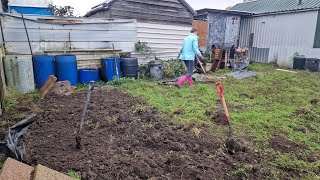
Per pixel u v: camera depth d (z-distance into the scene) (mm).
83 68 8102
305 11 12164
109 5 9055
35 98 5766
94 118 4266
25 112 4594
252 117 4582
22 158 2719
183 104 5352
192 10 11039
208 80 8414
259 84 7887
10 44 7273
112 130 3783
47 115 4465
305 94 6551
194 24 13078
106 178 2523
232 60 11812
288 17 12945
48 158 2881
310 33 12109
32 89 6645
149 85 7445
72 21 8078
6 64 6234
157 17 10203
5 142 2666
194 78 8500
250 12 14633
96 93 6406
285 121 4426
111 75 8188
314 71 11266
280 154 3176
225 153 3168
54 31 7816
